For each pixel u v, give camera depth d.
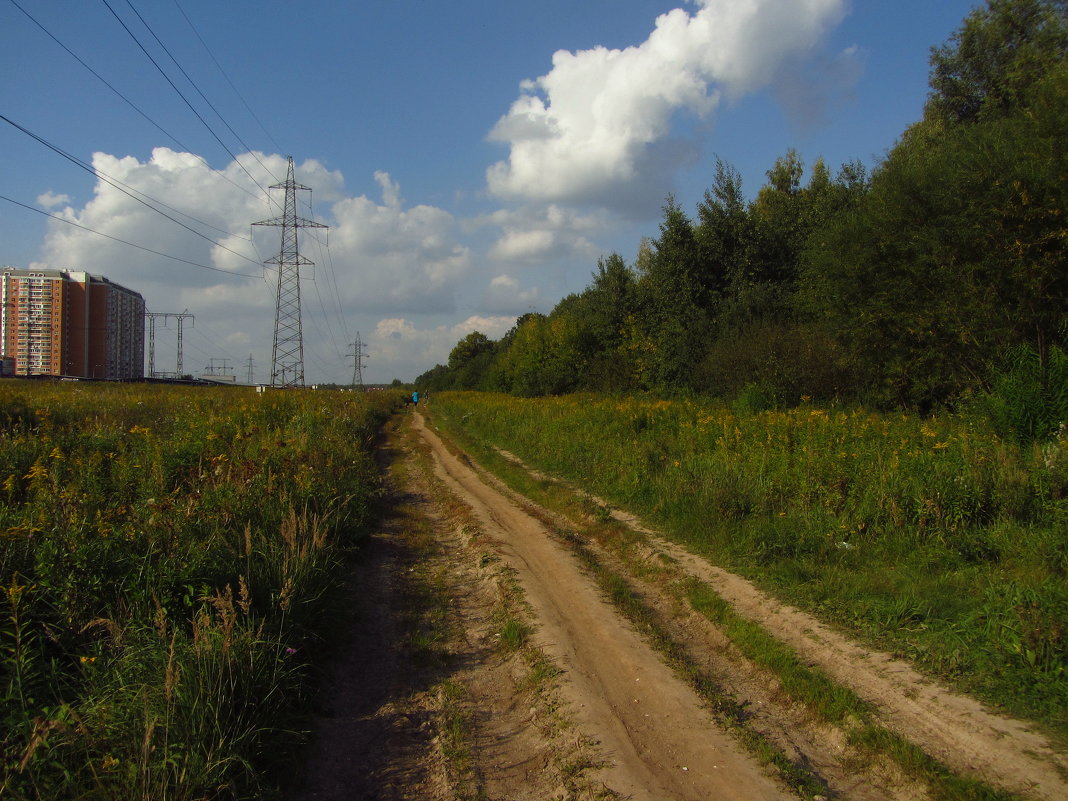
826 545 7.47
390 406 50.88
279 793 3.74
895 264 15.19
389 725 4.69
